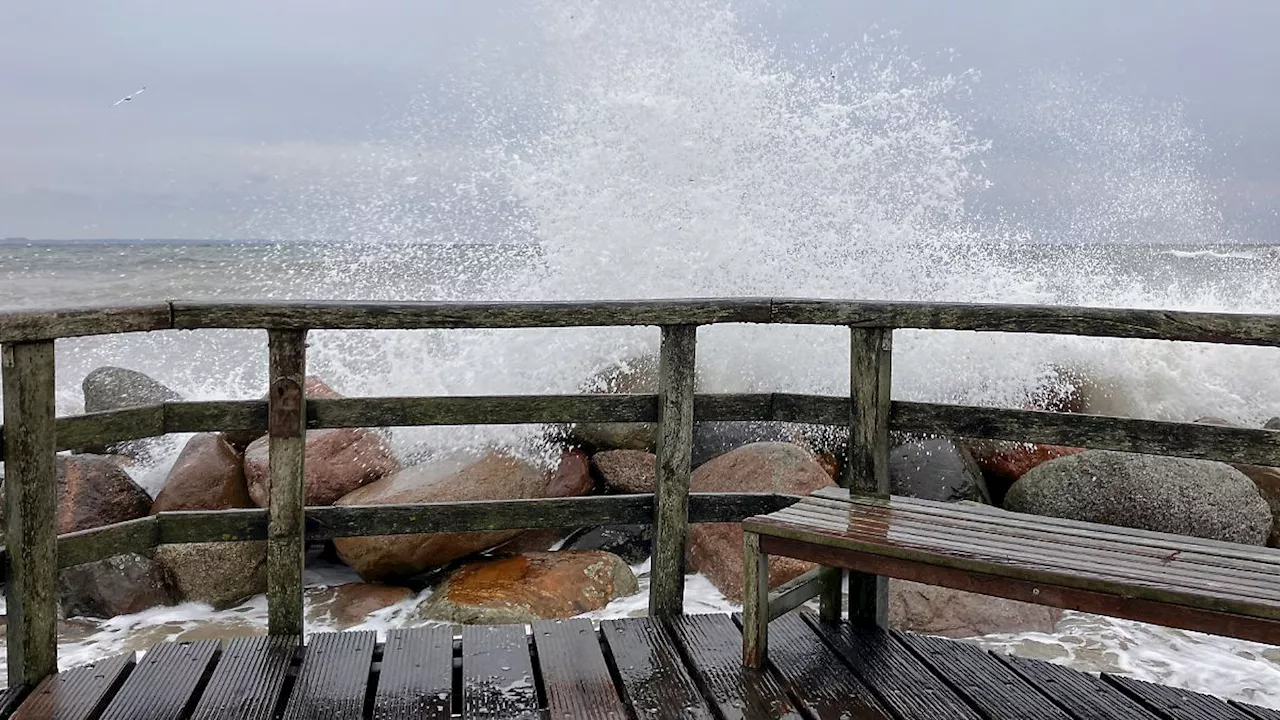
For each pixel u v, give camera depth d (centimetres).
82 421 324
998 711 299
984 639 444
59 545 320
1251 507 546
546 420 374
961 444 633
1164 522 546
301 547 356
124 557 502
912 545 299
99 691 310
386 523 365
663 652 346
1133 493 550
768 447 555
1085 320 328
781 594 343
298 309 344
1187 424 317
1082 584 270
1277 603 248
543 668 331
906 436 618
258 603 510
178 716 294
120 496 567
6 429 308
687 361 376
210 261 2947
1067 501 563
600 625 370
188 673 324
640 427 612
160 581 506
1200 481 547
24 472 310
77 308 316
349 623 478
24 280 2333
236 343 1274
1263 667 413
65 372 1113
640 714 299
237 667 328
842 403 372
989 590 287
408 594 511
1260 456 307
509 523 375
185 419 347
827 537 311
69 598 491
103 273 2538
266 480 558
